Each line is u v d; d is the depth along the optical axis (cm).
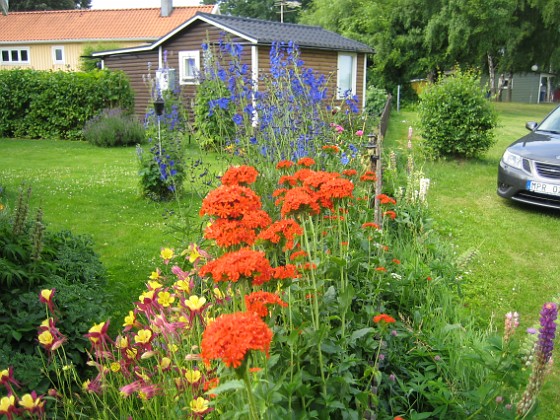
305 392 196
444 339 314
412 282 366
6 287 308
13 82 1644
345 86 1806
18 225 341
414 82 3086
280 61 496
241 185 255
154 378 256
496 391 241
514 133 1750
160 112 619
